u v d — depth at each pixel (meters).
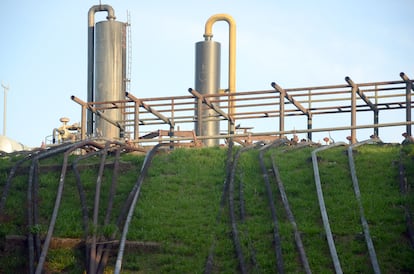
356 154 30.44
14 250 23.86
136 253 23.36
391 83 37.84
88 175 28.92
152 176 29.28
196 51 51.25
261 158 29.50
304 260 21.78
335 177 28.00
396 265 21.73
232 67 51.19
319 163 29.70
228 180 27.78
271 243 23.12
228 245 23.23
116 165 28.55
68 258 23.03
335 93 38.47
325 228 23.55
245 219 24.97
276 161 29.97
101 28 50.41
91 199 27.08
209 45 50.81
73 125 46.12
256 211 25.42
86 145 30.97
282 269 21.39
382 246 22.78
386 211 24.80
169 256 22.95
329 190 26.80
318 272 21.52
